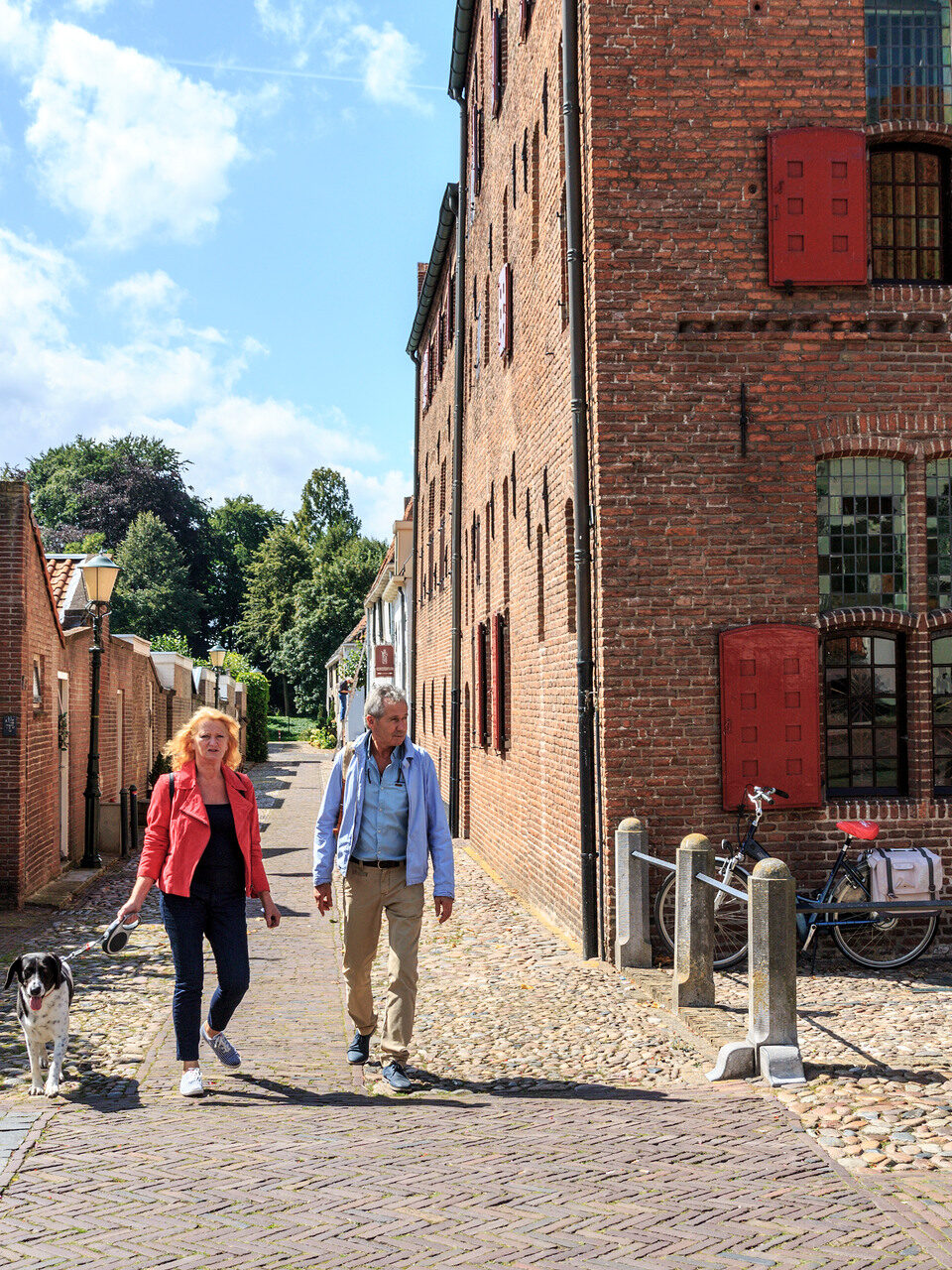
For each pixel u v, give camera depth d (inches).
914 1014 285.0
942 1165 178.4
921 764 356.8
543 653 443.2
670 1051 255.0
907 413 357.7
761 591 352.8
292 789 1244.5
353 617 2987.2
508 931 407.2
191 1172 172.1
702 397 353.4
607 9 352.5
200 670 1238.9
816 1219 154.2
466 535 740.7
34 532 528.1
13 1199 162.2
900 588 363.3
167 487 3006.9
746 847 339.9
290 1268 137.9
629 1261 140.4
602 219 351.9
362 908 234.5
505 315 538.6
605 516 350.6
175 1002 224.7
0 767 495.8
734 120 354.3
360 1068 243.6
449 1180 168.1
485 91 658.2
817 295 355.3
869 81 365.1
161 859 227.9
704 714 350.9
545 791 436.8
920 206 370.0
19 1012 233.6
